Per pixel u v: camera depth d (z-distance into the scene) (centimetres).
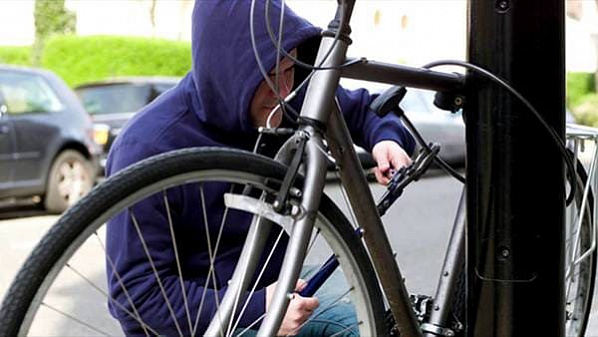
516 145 166
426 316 191
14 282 117
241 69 164
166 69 1416
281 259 159
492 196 169
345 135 149
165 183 126
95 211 120
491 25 164
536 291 171
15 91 690
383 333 154
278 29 165
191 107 177
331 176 162
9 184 677
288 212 136
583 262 238
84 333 334
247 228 173
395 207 721
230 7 164
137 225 158
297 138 139
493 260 171
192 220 169
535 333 172
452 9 1603
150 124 175
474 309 175
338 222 144
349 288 155
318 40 172
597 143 227
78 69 1375
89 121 744
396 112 182
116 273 163
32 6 1552
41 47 1520
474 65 166
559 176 171
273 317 134
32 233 634
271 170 135
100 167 754
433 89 168
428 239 580
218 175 131
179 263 163
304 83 152
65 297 367
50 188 709
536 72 164
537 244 170
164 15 1709
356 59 150
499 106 165
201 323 163
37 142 695
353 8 146
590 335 296
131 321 167
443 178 904
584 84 1332
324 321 187
